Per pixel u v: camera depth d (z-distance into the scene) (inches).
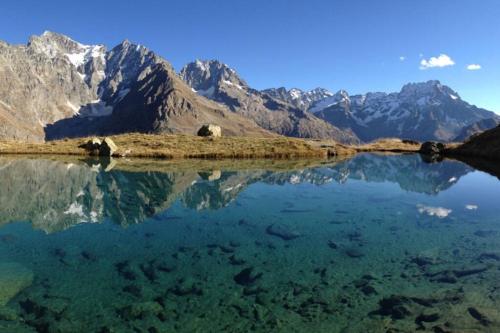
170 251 906.7
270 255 879.7
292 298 658.2
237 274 765.3
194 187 1756.9
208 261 839.7
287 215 1266.0
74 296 663.1
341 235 1037.2
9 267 788.0
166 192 1640.0
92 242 972.6
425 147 3907.5
